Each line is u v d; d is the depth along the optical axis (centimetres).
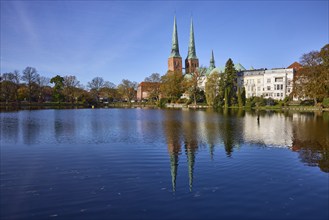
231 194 1388
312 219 1135
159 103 15375
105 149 2509
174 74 15075
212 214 1177
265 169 1828
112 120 5553
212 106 12562
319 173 1736
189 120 5509
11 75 13950
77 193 1423
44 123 4903
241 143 2789
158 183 1559
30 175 1736
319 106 8794
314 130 3766
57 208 1251
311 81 8656
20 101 14325
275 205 1260
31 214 1198
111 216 1169
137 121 5344
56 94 16012
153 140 2991
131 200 1324
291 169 1827
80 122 5125
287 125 4419
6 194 1421
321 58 8656
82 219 1148
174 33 19175
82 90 17588
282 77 13425
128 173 1758
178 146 2641
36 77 14825
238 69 16950
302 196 1360
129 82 19688
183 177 1667
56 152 2391
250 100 11588
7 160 2112
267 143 2783
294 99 11894
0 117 6362
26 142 2888
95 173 1766
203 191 1429
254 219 1134
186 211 1205
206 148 2541
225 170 1809
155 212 1198
